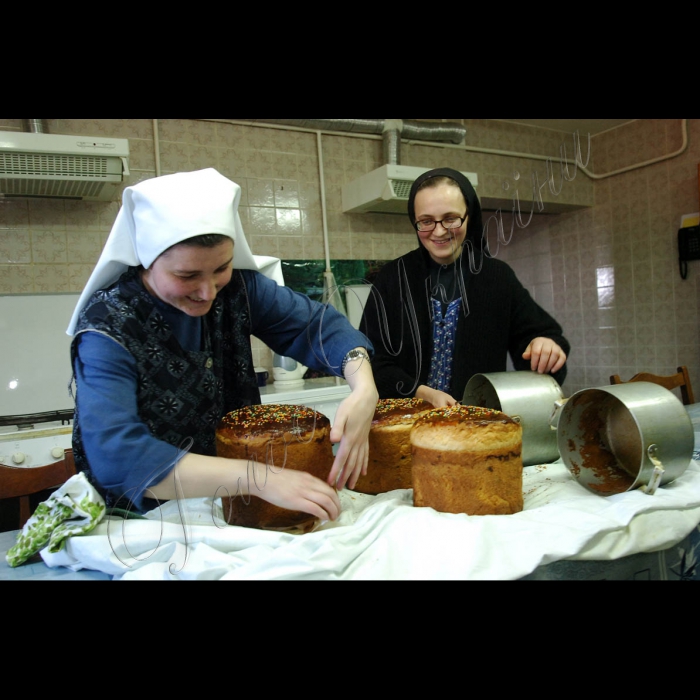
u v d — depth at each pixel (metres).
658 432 0.77
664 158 2.93
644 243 3.11
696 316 2.93
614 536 0.64
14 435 1.85
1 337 2.17
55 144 1.91
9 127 2.11
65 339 2.26
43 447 1.87
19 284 2.19
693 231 2.84
